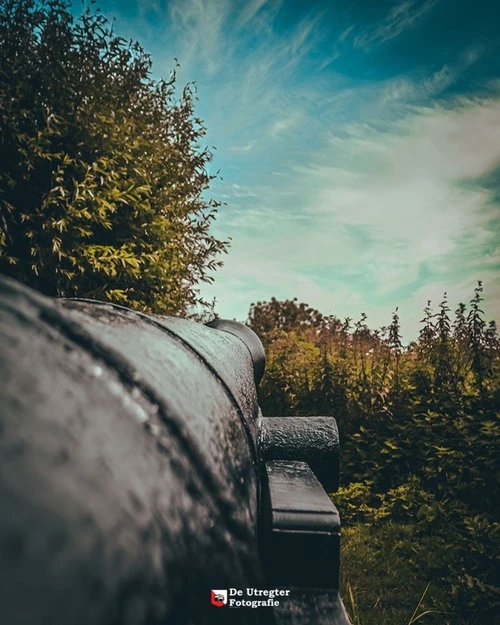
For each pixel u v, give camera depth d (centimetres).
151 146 518
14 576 39
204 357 129
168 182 564
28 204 425
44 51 448
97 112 468
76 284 443
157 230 506
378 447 486
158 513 60
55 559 42
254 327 859
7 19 438
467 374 496
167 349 110
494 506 389
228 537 80
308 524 108
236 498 90
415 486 427
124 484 56
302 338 805
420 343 544
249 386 183
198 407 95
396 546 361
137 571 50
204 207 632
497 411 432
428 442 456
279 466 160
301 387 592
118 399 70
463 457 413
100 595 44
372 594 303
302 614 99
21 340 62
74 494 47
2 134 393
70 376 63
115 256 427
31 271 422
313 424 203
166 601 54
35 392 54
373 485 468
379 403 512
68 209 401
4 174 398
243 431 121
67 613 41
